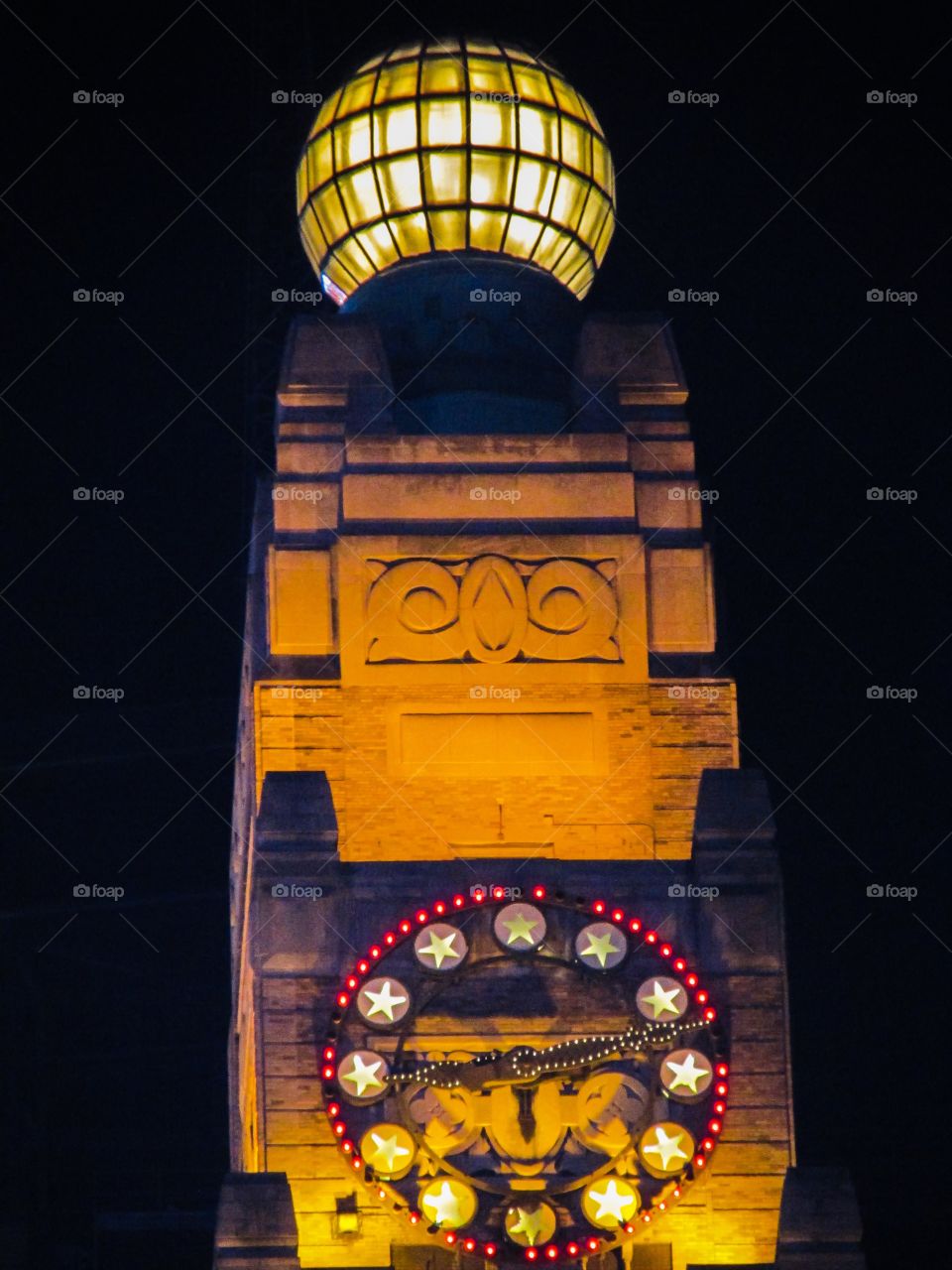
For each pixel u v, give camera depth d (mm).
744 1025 64500
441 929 64875
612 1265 62688
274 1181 61375
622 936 65000
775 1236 63156
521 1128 63281
